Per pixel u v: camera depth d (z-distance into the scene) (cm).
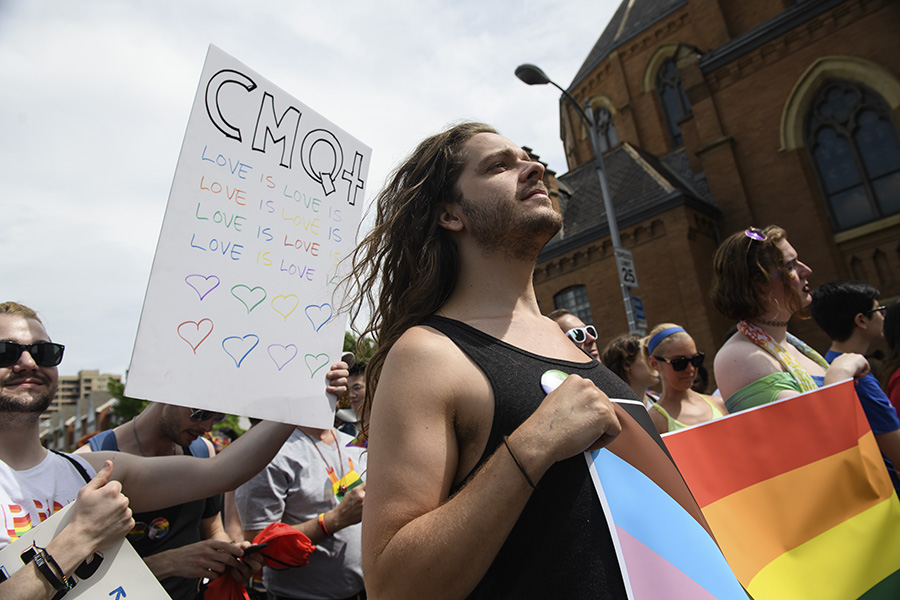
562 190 1672
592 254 1458
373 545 95
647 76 1973
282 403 181
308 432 290
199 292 168
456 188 138
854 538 167
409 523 92
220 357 169
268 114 197
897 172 1198
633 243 1388
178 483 177
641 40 1998
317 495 270
